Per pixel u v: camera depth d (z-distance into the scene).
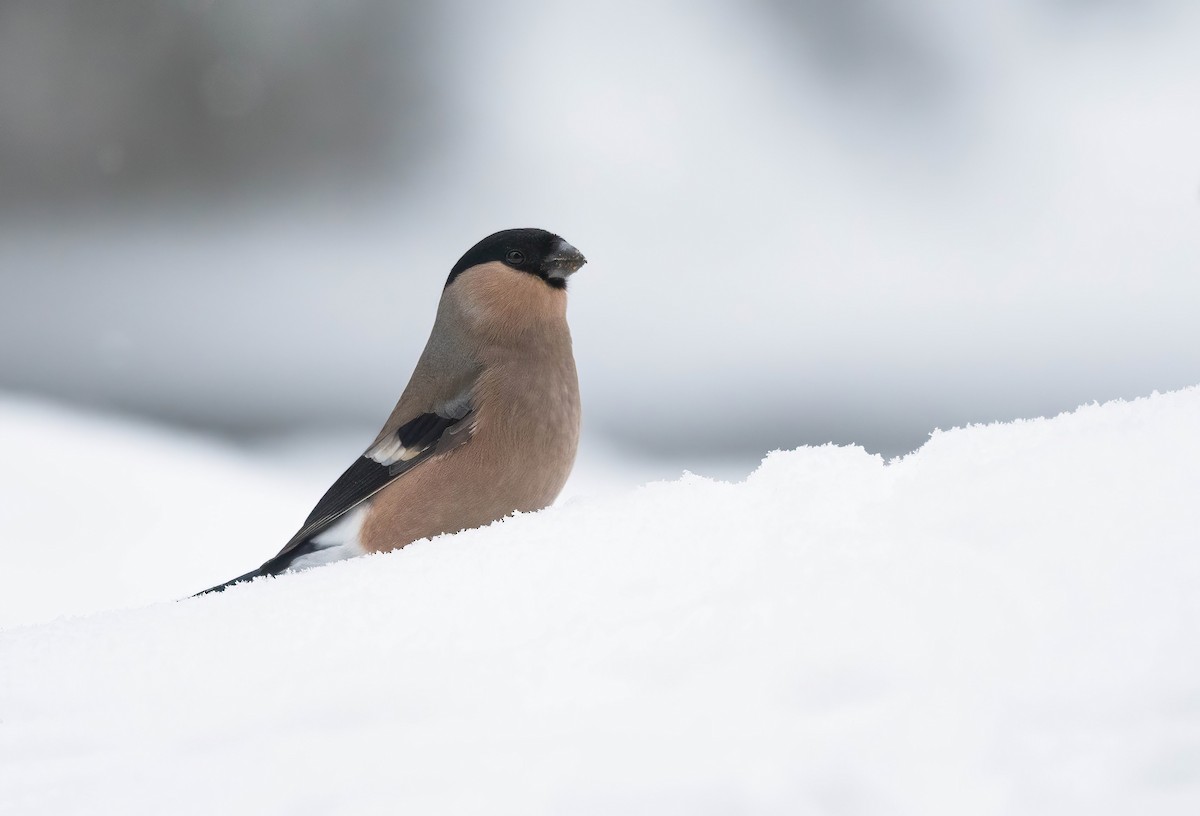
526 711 2.03
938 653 1.95
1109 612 1.96
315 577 2.79
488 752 1.93
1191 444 2.43
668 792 1.78
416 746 1.99
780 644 2.04
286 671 2.31
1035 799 1.69
